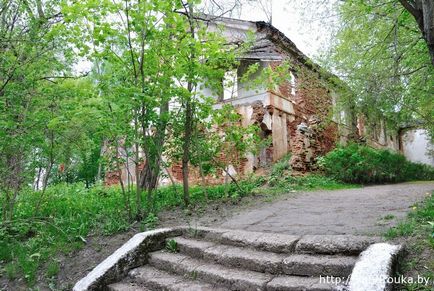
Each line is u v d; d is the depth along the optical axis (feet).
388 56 31.73
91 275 14.83
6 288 15.47
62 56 23.32
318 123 47.57
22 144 20.47
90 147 24.40
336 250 12.75
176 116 24.86
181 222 20.57
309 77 43.24
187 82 23.99
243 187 30.86
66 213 23.06
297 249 13.52
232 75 27.04
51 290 15.25
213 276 13.06
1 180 20.93
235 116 26.91
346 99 38.52
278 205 24.44
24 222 20.44
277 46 43.16
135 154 22.27
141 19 20.01
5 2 21.42
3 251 17.98
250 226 18.37
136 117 21.03
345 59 35.73
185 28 23.20
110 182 43.88
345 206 22.38
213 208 24.08
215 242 16.35
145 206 23.80
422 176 52.80
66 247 18.33
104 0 19.25
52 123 18.33
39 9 22.58
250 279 12.13
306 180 38.09
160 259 15.58
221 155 30.86
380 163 44.19
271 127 42.16
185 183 25.25
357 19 31.81
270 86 27.04
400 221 15.56
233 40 39.29
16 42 21.12
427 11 19.40
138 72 21.98
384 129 69.26
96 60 21.99
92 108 19.71
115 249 17.65
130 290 13.88
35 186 28.17
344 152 43.73
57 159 23.08
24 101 20.86
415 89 34.30
